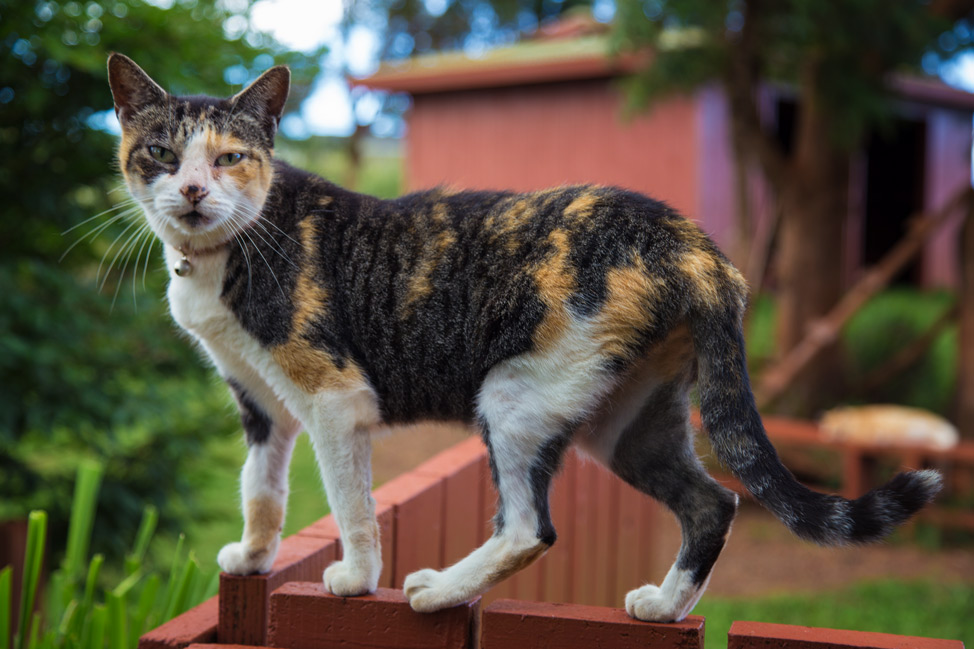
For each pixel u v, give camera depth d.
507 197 2.14
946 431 6.62
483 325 2.01
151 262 4.96
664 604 1.93
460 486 3.13
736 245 9.34
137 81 2.29
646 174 10.10
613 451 2.13
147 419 4.83
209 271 2.16
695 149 9.81
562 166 10.53
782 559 6.30
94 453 5.11
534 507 1.98
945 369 9.02
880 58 7.39
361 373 2.12
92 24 4.67
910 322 9.22
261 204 2.20
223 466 5.79
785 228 8.25
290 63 5.11
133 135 2.28
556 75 10.13
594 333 1.92
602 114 10.23
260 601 2.23
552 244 1.97
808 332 7.98
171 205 2.11
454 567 2.04
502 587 3.19
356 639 2.07
